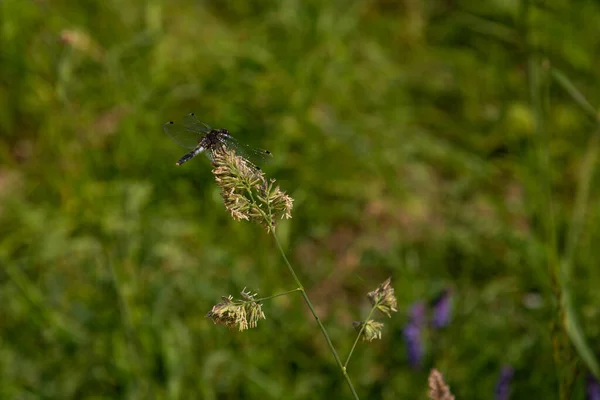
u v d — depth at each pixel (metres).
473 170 10.02
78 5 11.28
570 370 5.36
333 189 9.48
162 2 11.61
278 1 12.13
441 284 7.63
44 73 9.89
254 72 10.40
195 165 9.31
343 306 8.04
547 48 11.26
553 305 5.72
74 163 9.02
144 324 7.14
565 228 8.79
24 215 8.62
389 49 12.43
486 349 7.02
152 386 6.59
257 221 3.52
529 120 10.37
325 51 10.89
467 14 12.64
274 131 9.60
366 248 8.75
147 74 10.16
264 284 7.90
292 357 7.44
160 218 8.56
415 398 6.71
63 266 8.02
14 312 7.55
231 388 7.19
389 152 9.91
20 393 6.92
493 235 8.78
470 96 11.42
